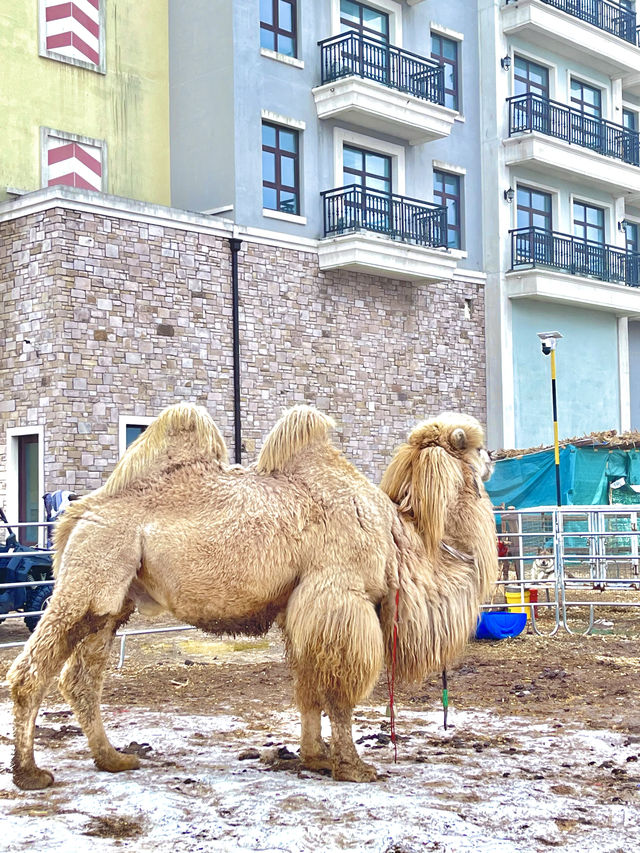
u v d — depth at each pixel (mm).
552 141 24875
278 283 19875
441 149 23953
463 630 5371
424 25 23609
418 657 5230
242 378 19094
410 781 5121
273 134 20422
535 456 17547
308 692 5258
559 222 26469
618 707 7254
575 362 26594
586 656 9812
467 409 23938
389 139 22469
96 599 4957
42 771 5012
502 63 24984
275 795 4832
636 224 31000
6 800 4793
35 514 17031
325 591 4973
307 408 5383
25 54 18562
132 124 20141
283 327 19906
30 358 16875
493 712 7074
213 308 18688
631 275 27797
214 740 6184
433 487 5383
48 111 18844
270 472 5277
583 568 17031
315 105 20938
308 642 4961
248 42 19750
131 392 17328
